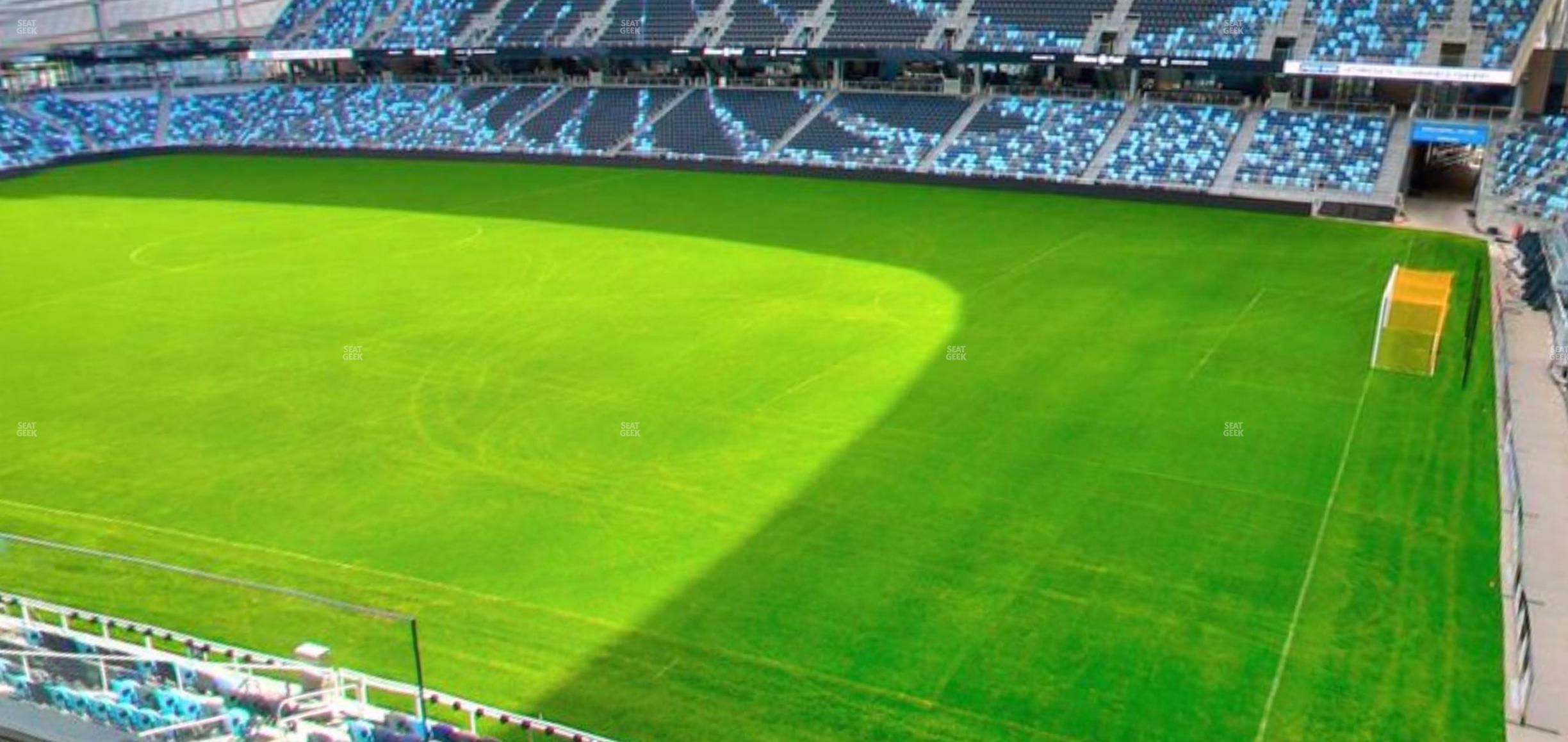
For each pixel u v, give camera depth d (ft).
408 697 61.11
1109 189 196.34
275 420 101.71
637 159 238.89
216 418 102.47
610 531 80.12
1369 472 86.89
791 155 226.99
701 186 215.10
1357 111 196.13
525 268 153.48
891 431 95.76
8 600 65.36
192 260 162.30
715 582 73.20
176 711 49.73
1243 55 201.16
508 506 84.28
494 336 124.06
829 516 81.41
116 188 226.17
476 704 59.98
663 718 60.29
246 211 199.31
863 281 143.13
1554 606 68.18
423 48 269.23
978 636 66.85
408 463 92.12
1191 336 119.24
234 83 298.76
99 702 49.03
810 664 64.59
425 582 74.08
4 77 279.69
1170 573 73.00
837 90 239.71
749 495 84.94
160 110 285.02
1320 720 58.90
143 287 147.23
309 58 282.97
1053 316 126.82
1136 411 99.09
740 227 176.65
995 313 128.47
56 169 251.39
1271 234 166.71
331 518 83.15
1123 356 113.29
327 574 75.15
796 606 70.38
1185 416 97.86
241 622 69.26
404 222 185.98
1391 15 197.16
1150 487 84.79
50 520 83.51
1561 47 189.98
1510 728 57.82
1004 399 102.47
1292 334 119.24
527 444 95.25
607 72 265.34
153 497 86.99
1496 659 63.52
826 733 58.80
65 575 75.20
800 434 95.66
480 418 101.14
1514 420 94.94
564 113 257.14
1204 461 88.99
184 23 330.75
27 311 137.08
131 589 73.36
